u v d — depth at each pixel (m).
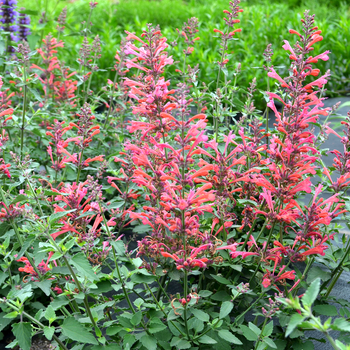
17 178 3.95
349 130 2.99
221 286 3.17
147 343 2.48
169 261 2.80
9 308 3.09
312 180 5.35
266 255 2.73
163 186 2.72
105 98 7.95
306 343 2.84
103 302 3.08
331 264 3.06
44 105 5.38
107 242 2.86
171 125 2.71
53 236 2.68
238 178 2.87
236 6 4.25
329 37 11.45
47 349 3.57
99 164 4.93
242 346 2.92
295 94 2.69
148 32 2.76
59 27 7.26
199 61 9.80
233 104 4.38
